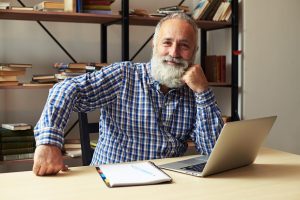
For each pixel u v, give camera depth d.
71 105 1.49
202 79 1.67
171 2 3.33
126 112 1.70
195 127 1.71
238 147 1.27
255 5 3.12
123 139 1.68
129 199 1.01
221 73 3.14
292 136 3.36
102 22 2.96
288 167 1.38
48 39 2.92
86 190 1.08
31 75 2.88
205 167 1.22
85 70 2.61
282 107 3.29
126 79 1.71
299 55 3.35
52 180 1.17
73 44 3.00
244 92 3.11
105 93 1.67
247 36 3.10
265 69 3.19
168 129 1.72
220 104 3.39
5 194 1.04
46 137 1.29
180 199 1.01
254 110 3.16
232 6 3.06
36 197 1.01
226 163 1.28
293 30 3.30
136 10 2.74
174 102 1.72
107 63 2.89
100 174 1.23
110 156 1.69
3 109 2.81
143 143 1.69
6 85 2.38
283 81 3.28
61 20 2.81
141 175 1.21
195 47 1.75
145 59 3.26
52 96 1.48
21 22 2.83
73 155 2.59
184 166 1.35
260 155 1.58
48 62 2.93
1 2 2.49
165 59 1.69
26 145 2.48
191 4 3.42
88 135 1.76
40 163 1.23
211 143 1.66
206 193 1.07
